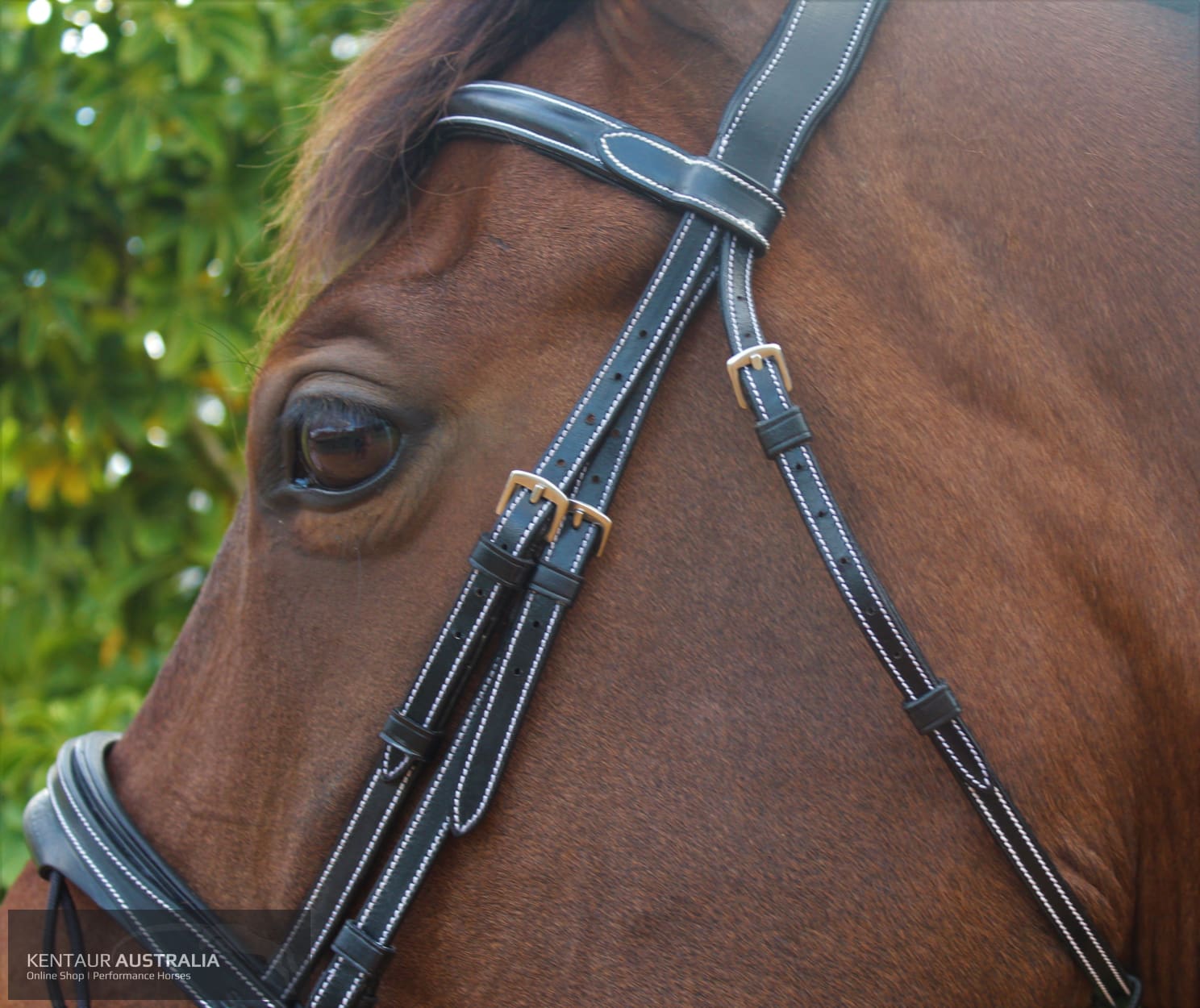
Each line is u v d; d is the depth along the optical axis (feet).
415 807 2.97
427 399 2.99
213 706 3.30
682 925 2.81
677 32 3.17
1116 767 2.91
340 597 3.06
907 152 3.05
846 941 2.78
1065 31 3.23
